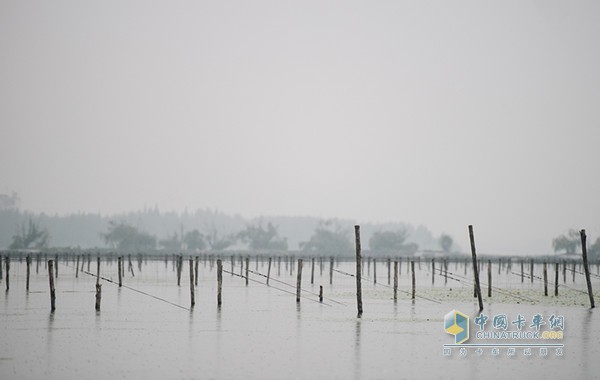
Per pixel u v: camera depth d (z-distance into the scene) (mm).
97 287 58594
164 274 121000
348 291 84938
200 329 48656
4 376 33875
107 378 33500
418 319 54531
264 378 33625
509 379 33812
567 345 42969
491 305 65812
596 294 80438
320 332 47500
